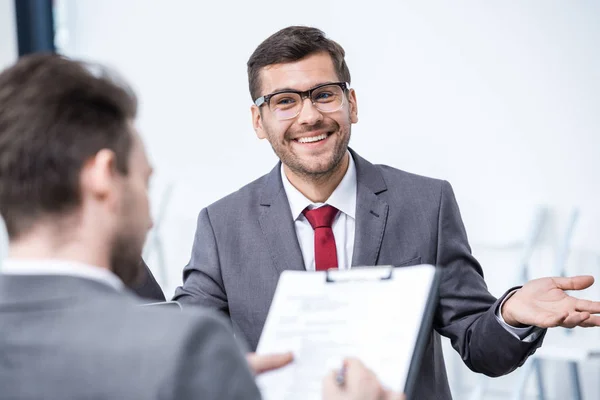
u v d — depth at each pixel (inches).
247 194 71.6
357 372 38.0
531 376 130.5
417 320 44.7
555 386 128.5
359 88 148.1
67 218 34.0
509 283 125.6
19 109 34.0
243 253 68.3
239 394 31.4
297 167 66.0
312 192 67.9
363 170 69.4
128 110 36.3
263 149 159.6
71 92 34.6
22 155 33.5
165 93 171.5
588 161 127.1
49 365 30.9
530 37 131.6
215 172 165.3
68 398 30.4
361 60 147.6
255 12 159.9
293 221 68.2
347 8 148.9
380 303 46.2
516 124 133.0
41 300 32.4
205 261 69.6
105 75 36.3
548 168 130.3
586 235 127.0
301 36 66.2
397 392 39.3
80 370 30.6
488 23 135.0
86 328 31.4
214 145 165.5
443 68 139.3
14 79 34.9
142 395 29.8
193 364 30.7
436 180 69.8
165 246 170.6
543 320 55.6
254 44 160.4
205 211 72.2
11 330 31.8
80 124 34.2
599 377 124.9
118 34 176.7
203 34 166.1
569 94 128.6
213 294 68.7
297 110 65.3
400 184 69.1
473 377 135.6
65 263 33.5
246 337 66.9
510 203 133.5
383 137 145.6
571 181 128.5
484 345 60.7
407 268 47.5
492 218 135.0
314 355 44.6
